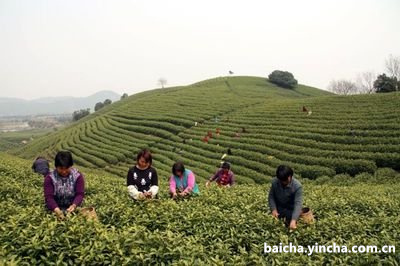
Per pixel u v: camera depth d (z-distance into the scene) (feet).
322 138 138.51
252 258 20.11
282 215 31.17
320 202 40.55
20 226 22.79
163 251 19.76
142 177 33.86
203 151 157.79
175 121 218.18
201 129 196.13
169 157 163.73
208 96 303.27
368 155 114.21
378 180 101.96
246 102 258.78
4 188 38.09
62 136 275.59
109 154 179.11
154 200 31.73
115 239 20.26
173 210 29.04
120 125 242.78
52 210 27.50
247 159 138.41
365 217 33.78
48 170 51.90
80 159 182.50
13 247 19.40
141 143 191.52
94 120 296.30
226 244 22.54
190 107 257.14
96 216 27.61
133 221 26.91
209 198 37.50
